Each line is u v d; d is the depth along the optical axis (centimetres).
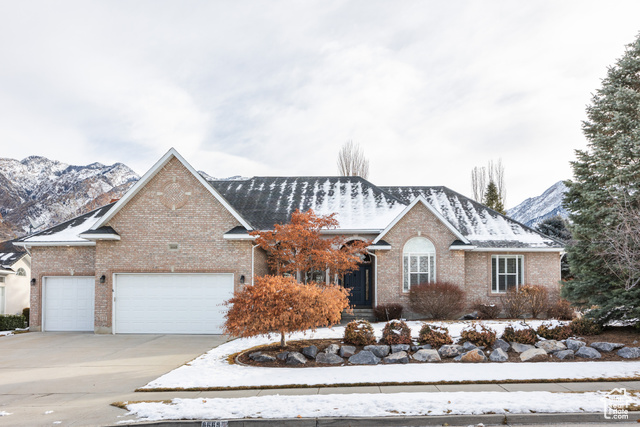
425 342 1420
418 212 2222
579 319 1543
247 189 2703
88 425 829
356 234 2312
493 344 1388
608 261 1555
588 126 1673
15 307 3188
